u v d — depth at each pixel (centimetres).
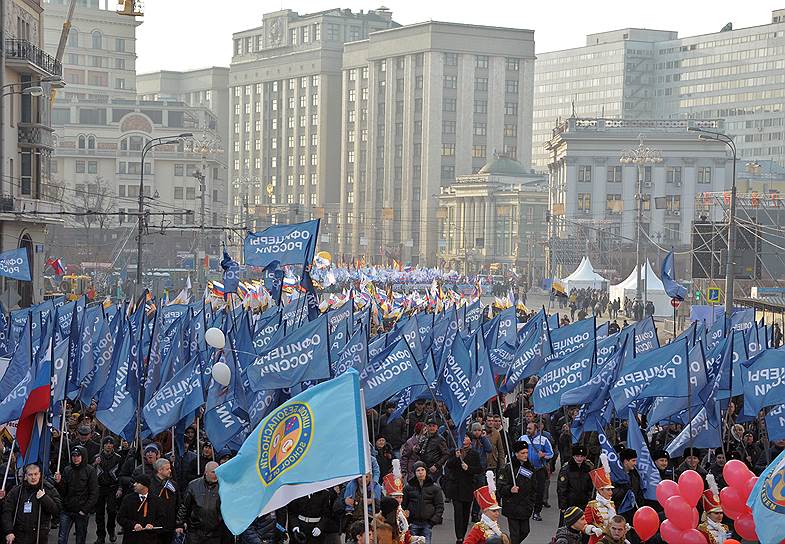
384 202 19688
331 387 1027
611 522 1247
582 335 2497
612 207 12300
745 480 1205
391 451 2128
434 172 18988
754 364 1877
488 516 1334
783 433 1891
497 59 19162
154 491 1536
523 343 2370
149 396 2066
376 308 4147
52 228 11212
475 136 19162
